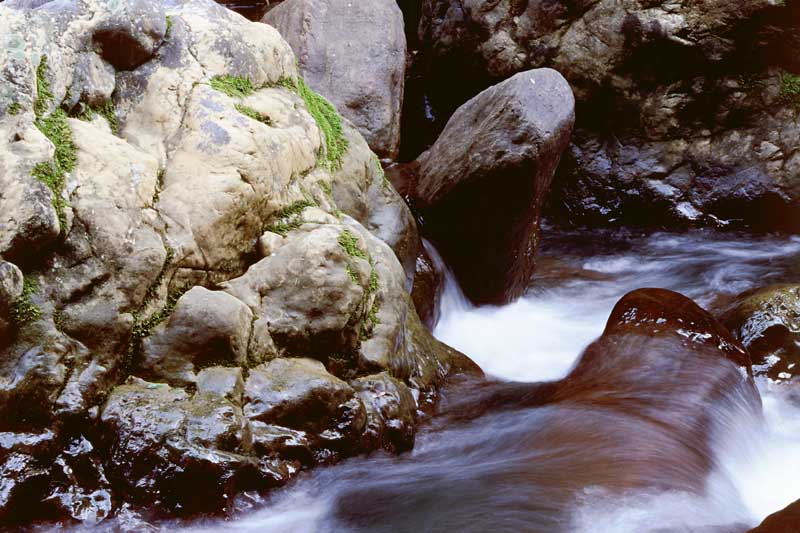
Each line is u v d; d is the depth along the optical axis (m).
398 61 8.02
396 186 6.75
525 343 6.28
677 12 8.60
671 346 5.01
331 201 5.12
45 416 3.65
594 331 6.52
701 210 9.09
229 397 3.87
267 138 4.59
